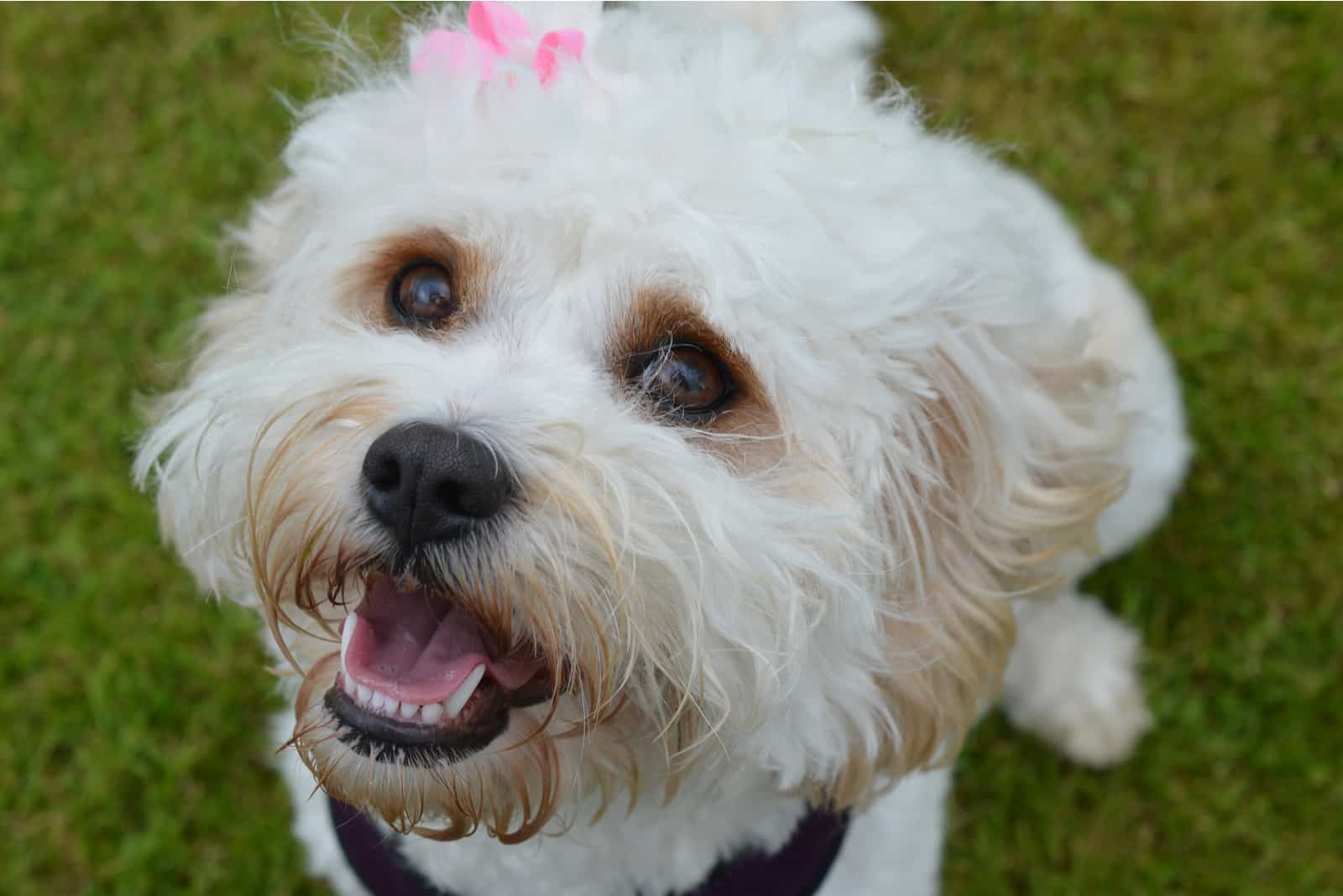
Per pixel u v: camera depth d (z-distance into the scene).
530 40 0.37
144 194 0.68
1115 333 0.52
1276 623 0.60
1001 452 0.39
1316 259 0.68
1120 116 0.71
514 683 0.36
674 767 0.38
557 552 0.34
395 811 0.37
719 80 0.37
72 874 0.55
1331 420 0.64
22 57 0.71
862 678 0.38
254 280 0.43
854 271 0.36
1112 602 0.61
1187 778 0.58
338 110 0.40
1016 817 0.57
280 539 0.35
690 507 0.35
